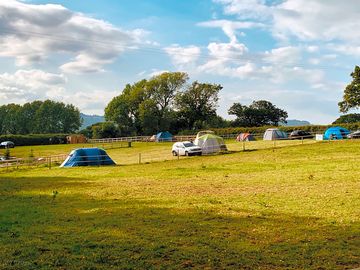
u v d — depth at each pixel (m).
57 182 32.94
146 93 133.38
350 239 12.89
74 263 10.62
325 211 17.20
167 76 132.50
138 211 18.19
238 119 159.00
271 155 47.81
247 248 11.95
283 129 94.88
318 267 10.28
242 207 18.56
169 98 135.38
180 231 14.12
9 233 14.12
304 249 11.80
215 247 12.08
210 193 23.42
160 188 26.45
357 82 90.12
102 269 10.19
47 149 96.12
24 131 177.12
